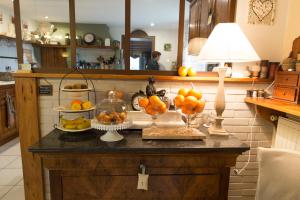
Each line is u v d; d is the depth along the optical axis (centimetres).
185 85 176
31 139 172
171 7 354
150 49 436
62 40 411
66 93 169
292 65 150
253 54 134
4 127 333
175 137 125
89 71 171
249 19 172
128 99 173
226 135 135
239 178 190
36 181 176
